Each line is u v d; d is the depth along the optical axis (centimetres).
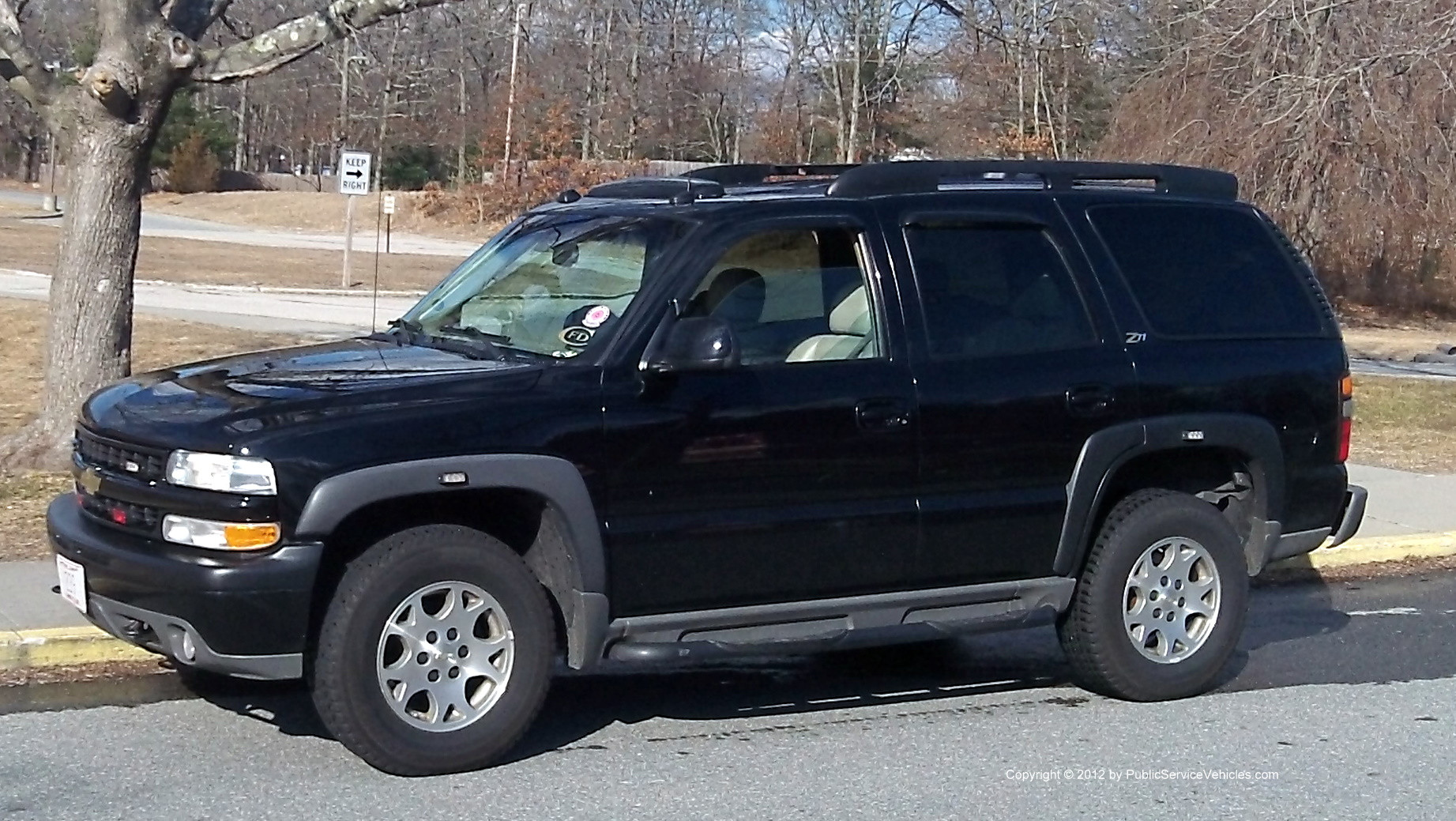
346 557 538
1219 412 664
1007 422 618
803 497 585
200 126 7712
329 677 530
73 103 1026
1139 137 2564
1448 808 544
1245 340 679
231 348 1788
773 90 5772
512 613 554
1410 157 2425
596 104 5778
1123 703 675
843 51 4194
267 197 6925
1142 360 649
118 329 1052
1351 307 3319
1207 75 2286
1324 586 945
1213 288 682
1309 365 691
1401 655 772
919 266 621
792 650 593
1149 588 666
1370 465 1316
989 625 627
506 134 5747
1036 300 642
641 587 565
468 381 548
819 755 595
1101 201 673
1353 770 587
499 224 5900
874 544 598
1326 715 661
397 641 540
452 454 529
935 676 721
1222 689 702
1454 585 948
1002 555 625
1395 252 2883
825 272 609
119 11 1005
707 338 552
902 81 3994
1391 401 1719
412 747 543
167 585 514
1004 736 623
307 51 1019
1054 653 766
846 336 606
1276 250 707
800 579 589
